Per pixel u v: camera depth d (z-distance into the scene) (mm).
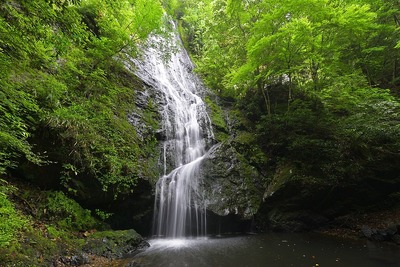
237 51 13156
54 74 8078
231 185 10039
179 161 10336
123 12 9594
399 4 13305
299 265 6188
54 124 6820
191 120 12305
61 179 7066
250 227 9703
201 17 19391
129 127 9625
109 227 7719
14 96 5281
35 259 5195
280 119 11484
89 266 5727
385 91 11422
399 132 9953
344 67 12164
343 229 9570
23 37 4910
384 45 12898
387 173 10250
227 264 6262
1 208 5340
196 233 9039
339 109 12117
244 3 12469
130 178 7988
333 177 9984
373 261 6375
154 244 7848
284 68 11164
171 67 15688
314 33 10703
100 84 9391
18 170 6535
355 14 10219
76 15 5449
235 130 12859
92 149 7613
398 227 8188
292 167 10500
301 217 9945
